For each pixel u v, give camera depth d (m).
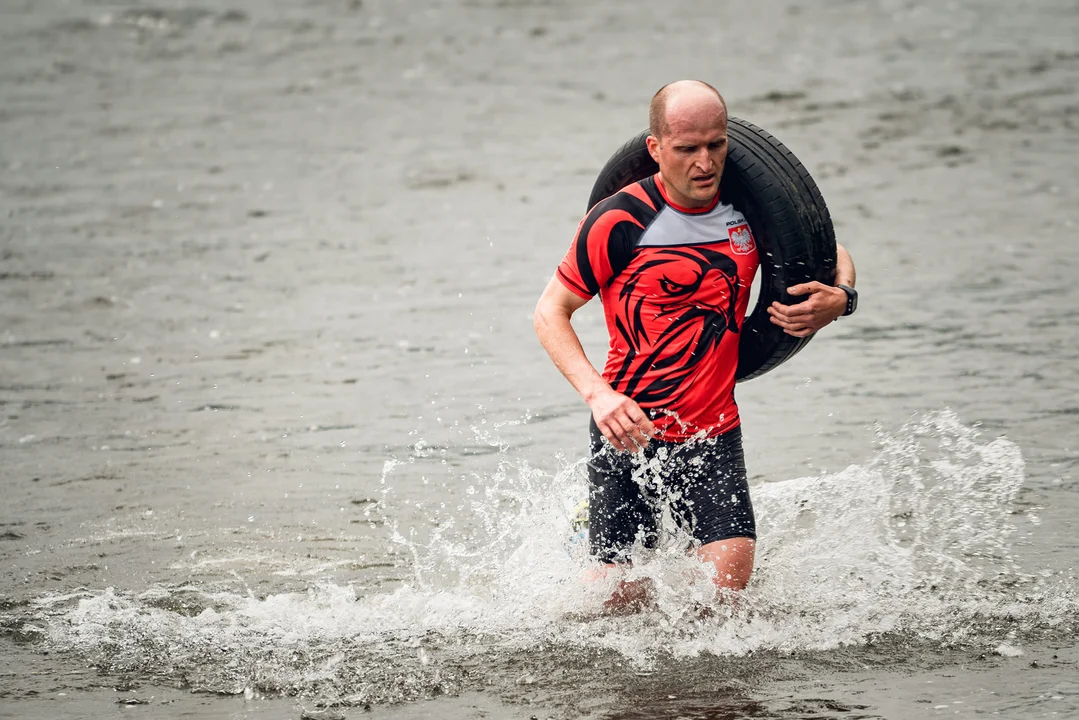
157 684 16.89
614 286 17.94
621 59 87.12
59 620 19.00
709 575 17.95
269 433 28.33
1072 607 18.38
